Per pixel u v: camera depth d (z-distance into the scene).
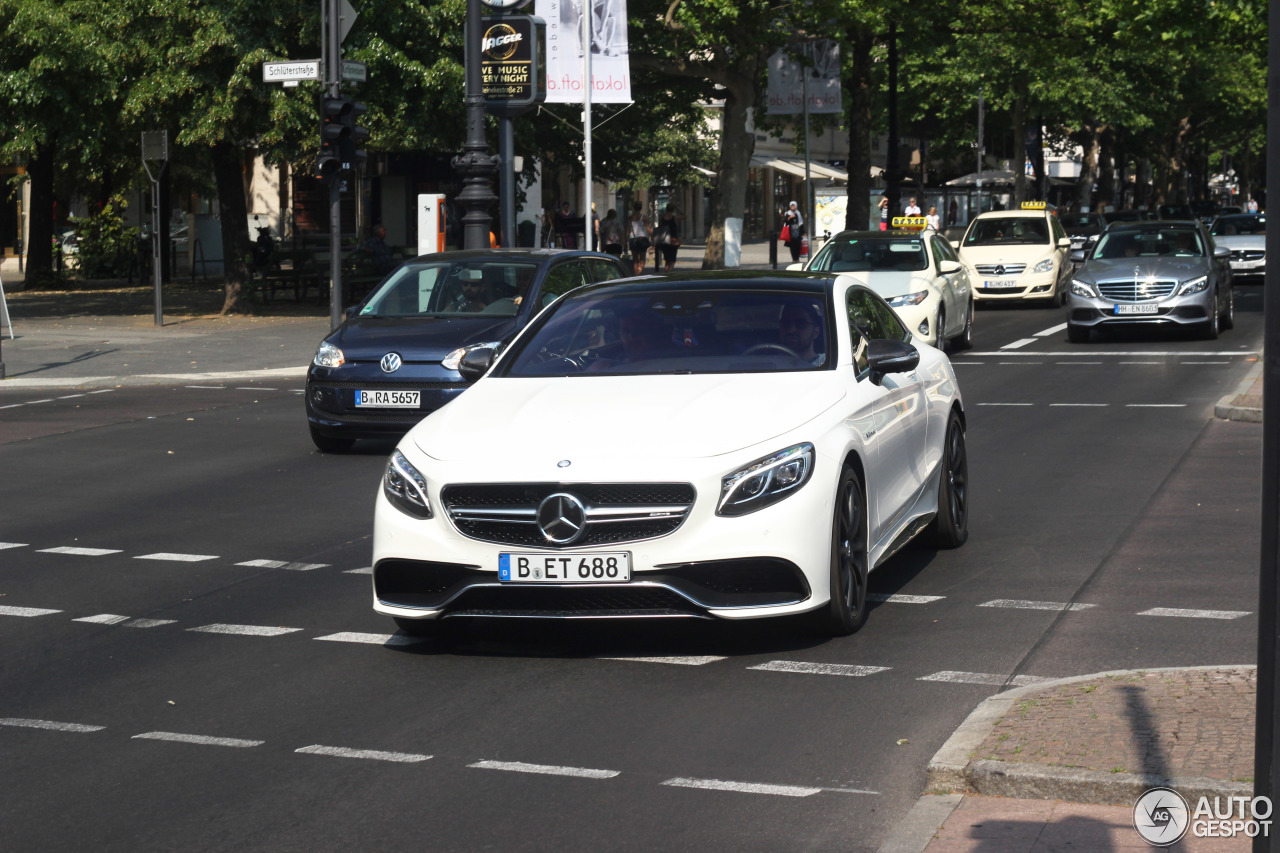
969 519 10.87
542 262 15.97
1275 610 3.66
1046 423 15.80
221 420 17.70
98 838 5.13
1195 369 20.50
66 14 31.05
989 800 5.12
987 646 7.37
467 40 23.38
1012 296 33.50
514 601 7.14
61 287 44.44
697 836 5.01
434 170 44.94
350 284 35.38
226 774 5.77
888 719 6.25
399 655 7.54
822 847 4.88
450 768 5.77
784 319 8.45
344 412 14.60
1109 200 77.44
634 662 7.26
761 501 7.00
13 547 10.62
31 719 6.56
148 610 8.65
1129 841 4.69
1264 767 3.69
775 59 40.28
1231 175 131.62
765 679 6.89
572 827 5.12
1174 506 11.04
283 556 10.13
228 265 33.88
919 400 9.13
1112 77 62.53
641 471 6.95
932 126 78.44
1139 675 6.28
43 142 32.75
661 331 8.48
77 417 18.08
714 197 42.25
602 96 28.36
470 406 7.88
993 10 40.53
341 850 4.98
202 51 29.31
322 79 24.34
